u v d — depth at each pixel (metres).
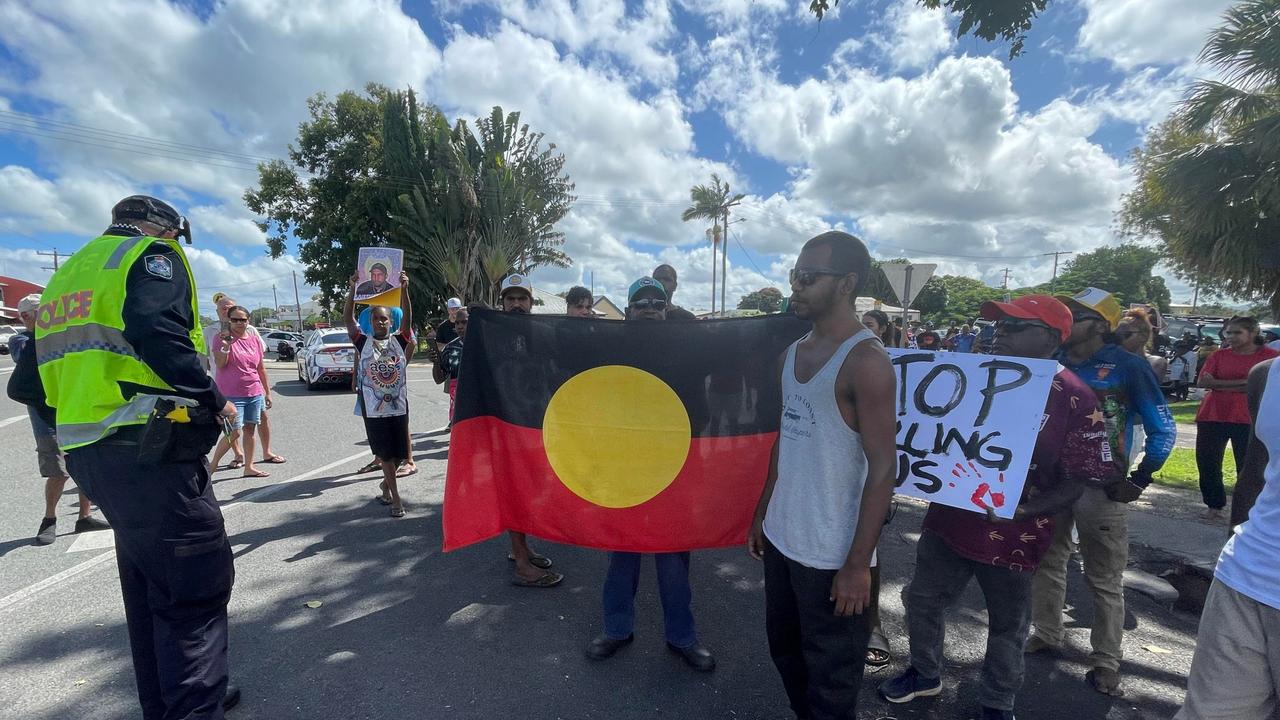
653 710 2.48
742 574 3.92
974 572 2.34
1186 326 19.39
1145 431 2.71
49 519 4.21
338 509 5.02
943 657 2.96
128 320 1.89
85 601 3.33
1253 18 7.98
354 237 27.05
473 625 3.16
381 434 4.71
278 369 22.62
